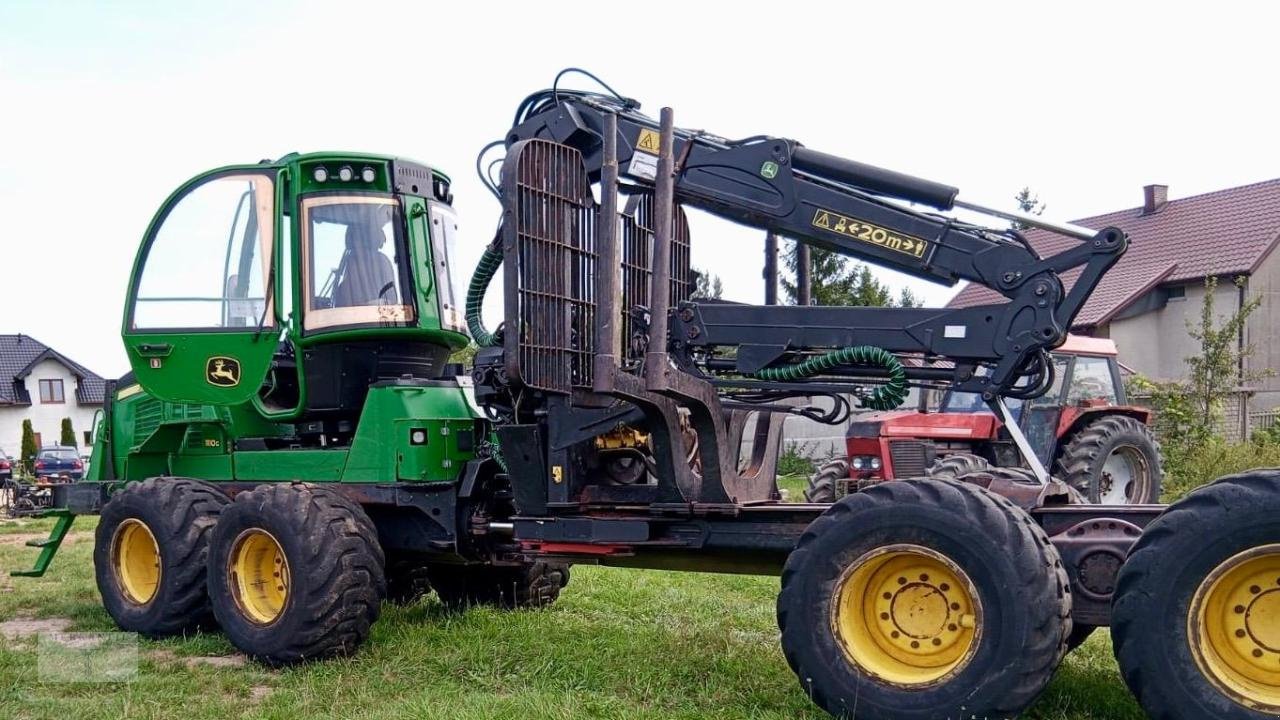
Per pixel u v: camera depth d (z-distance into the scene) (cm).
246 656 556
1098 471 912
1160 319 2302
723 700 457
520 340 482
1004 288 465
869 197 491
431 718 429
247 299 630
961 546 401
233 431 655
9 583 830
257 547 566
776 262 556
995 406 474
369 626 555
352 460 600
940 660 415
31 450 3525
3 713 454
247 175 633
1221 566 364
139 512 627
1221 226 2325
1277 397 2130
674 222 599
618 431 544
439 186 667
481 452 608
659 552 514
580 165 518
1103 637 580
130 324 650
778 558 501
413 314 625
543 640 571
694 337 521
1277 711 352
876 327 488
